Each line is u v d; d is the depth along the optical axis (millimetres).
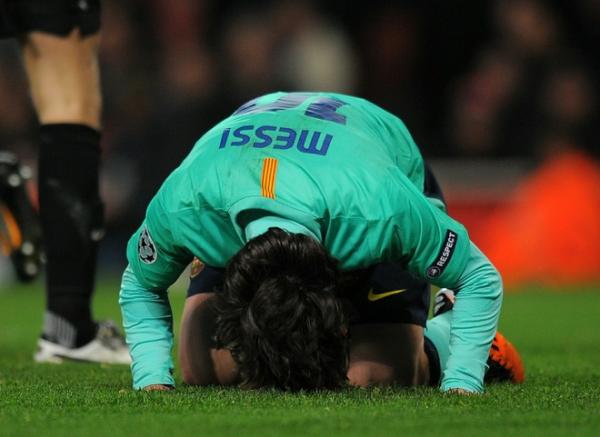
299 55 35781
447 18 40625
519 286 34625
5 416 9844
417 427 9156
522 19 35969
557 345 19078
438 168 35438
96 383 12602
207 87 35344
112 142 36188
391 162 10781
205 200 10430
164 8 37875
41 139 15805
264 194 10234
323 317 9820
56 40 15641
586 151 35250
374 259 10359
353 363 11703
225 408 10023
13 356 16859
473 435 8852
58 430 9133
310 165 10391
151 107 36594
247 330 9859
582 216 34719
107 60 36844
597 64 37000
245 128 10883
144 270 11070
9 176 17375
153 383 11281
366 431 8984
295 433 8914
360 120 11461
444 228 10469
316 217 10195
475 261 10797
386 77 38406
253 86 35500
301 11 36406
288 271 9844
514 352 12570
